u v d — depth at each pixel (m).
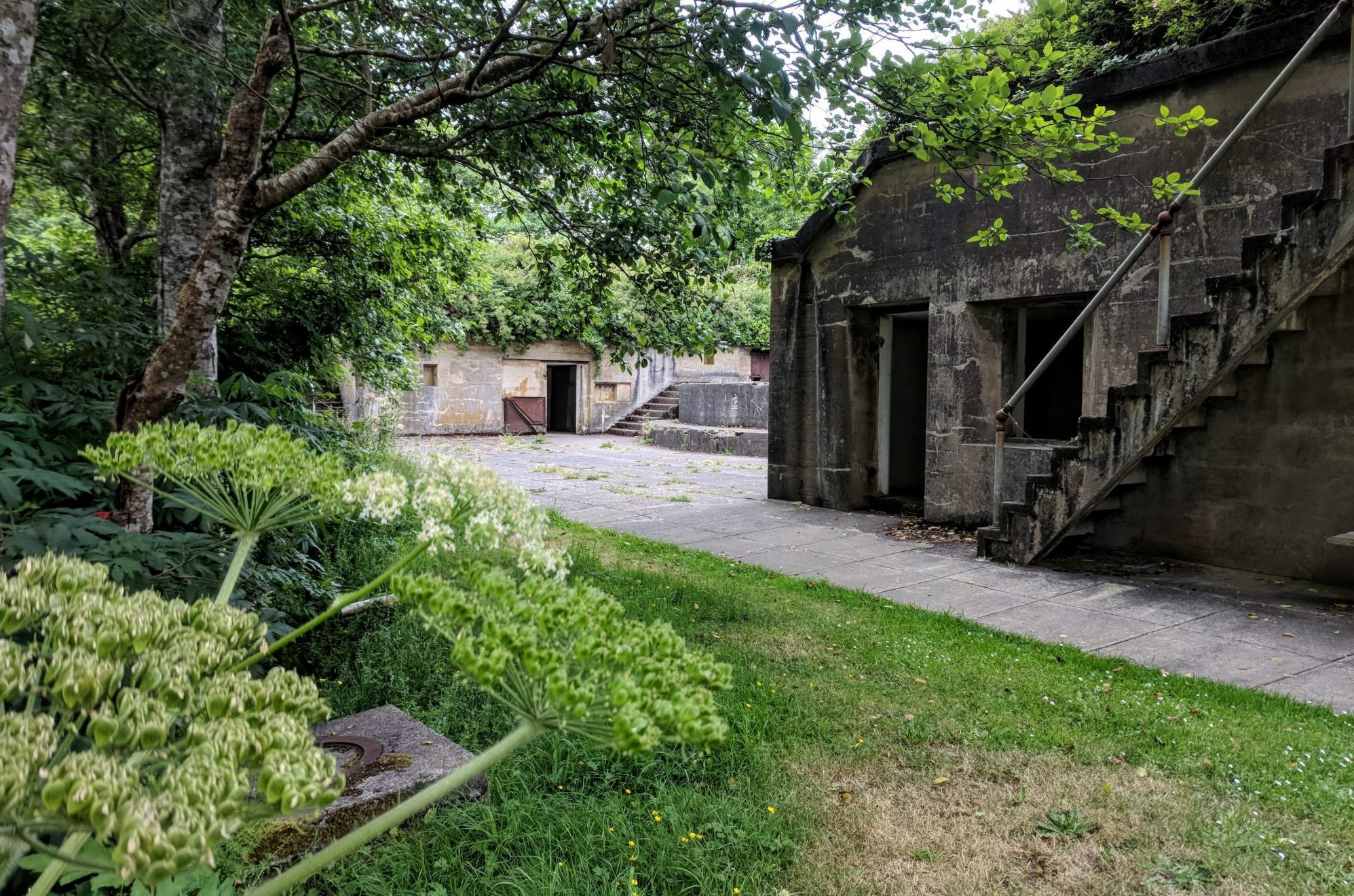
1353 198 4.87
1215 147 6.34
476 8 4.29
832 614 5.24
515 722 3.33
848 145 4.61
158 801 0.71
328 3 3.07
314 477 1.36
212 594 2.66
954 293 8.32
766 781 2.97
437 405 20.20
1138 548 7.20
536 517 1.39
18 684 0.80
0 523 2.14
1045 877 2.49
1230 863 2.53
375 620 4.45
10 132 2.00
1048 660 4.38
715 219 4.46
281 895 1.89
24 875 1.53
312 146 5.31
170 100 4.10
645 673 1.09
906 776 3.09
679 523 8.83
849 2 3.34
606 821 2.62
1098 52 7.57
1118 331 7.00
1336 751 3.23
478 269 8.57
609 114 4.77
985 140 4.05
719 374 24.08
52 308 3.49
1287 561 6.29
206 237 4.20
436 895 2.21
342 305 6.21
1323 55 5.73
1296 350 6.16
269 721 0.92
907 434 10.89
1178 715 3.60
